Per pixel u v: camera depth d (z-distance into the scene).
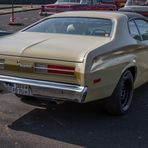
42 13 19.42
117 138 5.09
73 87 5.05
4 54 5.42
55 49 5.23
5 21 24.44
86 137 5.10
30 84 5.25
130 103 6.19
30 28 6.44
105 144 4.89
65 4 19.14
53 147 4.75
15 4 45.69
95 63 5.14
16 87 5.40
